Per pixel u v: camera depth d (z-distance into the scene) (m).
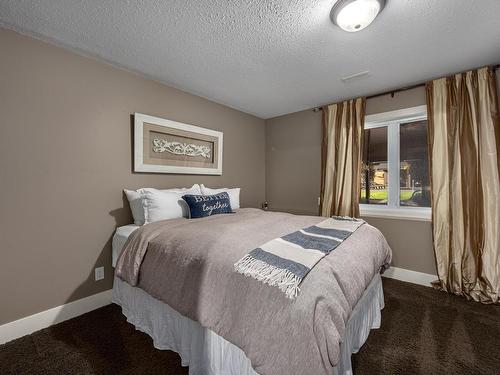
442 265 2.39
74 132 1.96
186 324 1.40
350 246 1.54
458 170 2.30
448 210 2.36
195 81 2.55
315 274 1.11
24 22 1.61
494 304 2.09
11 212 1.67
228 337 1.10
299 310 0.96
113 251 2.13
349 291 1.20
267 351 0.96
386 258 1.98
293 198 3.69
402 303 2.15
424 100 2.57
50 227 1.85
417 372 1.36
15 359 1.46
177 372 1.36
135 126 2.31
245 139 3.65
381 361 1.45
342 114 3.07
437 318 1.90
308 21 1.61
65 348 1.56
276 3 1.44
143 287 1.59
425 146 2.73
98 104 2.11
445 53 2.00
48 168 1.83
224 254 1.32
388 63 2.17
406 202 2.88
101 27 1.67
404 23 1.62
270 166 3.97
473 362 1.43
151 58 2.08
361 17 1.48
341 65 2.21
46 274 1.83
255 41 1.84
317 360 0.89
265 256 1.24
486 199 2.15
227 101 3.16
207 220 2.11
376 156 3.09
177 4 1.45
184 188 2.71
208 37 1.79
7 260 1.66
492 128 2.15
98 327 1.80
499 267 2.10
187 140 2.79
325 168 3.22
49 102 1.83
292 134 3.68
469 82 2.26
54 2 1.43
